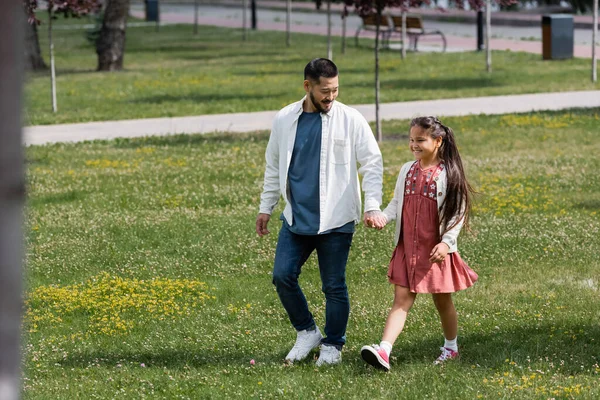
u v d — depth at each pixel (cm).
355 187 743
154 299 974
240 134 2348
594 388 655
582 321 848
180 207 1511
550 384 671
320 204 730
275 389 684
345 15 2205
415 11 6519
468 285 727
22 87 183
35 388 697
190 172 1825
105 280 1063
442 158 720
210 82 3578
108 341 845
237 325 884
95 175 1812
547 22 3972
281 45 5156
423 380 693
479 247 1185
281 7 7844
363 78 3541
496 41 4931
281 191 762
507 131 2239
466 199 712
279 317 913
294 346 778
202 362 777
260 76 3741
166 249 1225
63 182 1742
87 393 687
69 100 3125
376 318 894
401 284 726
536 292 966
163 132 2406
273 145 764
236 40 5544
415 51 4572
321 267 749
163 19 7344
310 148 736
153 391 691
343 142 735
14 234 182
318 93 722
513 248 1177
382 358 697
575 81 3238
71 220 1413
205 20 7156
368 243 1228
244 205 1511
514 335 813
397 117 2555
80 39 5788
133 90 3384
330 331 755
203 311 938
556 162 1831
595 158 1861
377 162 739
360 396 663
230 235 1292
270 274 1105
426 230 715
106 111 2827
